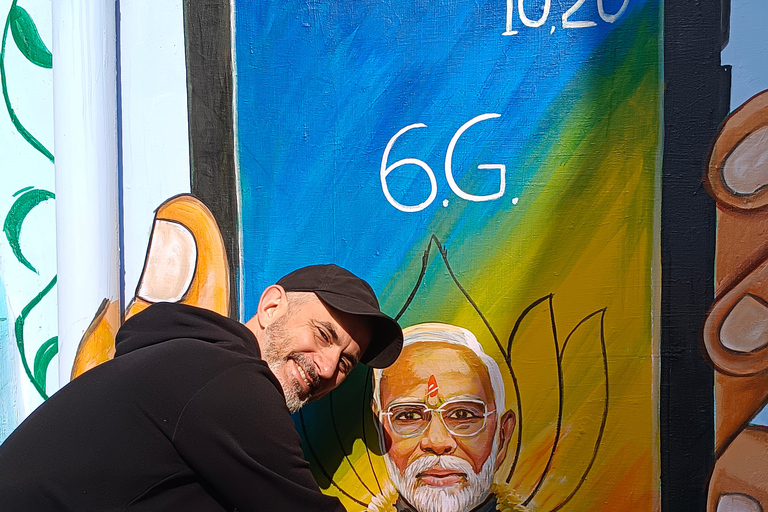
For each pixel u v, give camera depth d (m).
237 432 1.04
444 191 1.58
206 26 1.65
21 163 1.71
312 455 1.62
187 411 1.03
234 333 1.21
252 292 1.65
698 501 1.50
